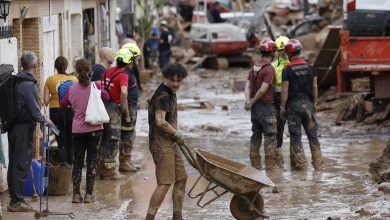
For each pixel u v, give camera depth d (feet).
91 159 70.18
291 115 85.20
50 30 99.60
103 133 79.82
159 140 61.00
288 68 84.79
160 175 61.21
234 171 61.31
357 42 112.88
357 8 124.16
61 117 79.05
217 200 70.85
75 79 79.30
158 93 60.49
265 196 72.59
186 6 297.33
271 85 84.94
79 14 116.47
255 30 233.96
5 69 65.10
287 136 108.99
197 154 60.95
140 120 127.54
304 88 85.05
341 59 113.70
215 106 144.97
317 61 140.15
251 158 87.10
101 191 75.10
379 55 112.68
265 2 233.96
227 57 222.69
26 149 65.72
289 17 276.82
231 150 98.99
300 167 85.20
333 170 84.64
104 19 137.59
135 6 201.46
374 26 124.16
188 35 273.13
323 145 101.35
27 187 71.41
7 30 75.15
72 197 71.41
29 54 65.57
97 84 78.13
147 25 202.18
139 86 169.27
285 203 69.72
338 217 62.69
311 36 212.02
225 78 198.08
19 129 65.31
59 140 79.46
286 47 85.46
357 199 70.79
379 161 79.25
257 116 85.71
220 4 281.95
